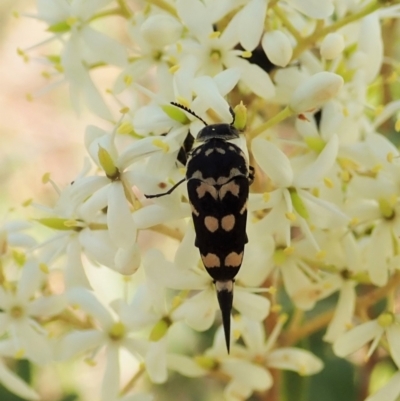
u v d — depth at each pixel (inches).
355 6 4.8
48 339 4.8
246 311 4.6
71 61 4.8
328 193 4.6
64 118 9.2
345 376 5.4
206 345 6.0
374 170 4.6
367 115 5.1
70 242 4.7
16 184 8.9
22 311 4.7
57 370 6.5
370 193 4.6
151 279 4.6
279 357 4.9
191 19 4.6
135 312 4.7
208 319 4.6
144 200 4.9
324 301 5.5
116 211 4.4
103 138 4.5
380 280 4.6
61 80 4.9
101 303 4.8
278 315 5.1
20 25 9.7
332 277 4.7
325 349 5.5
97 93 4.8
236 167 4.2
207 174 4.2
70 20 4.7
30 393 4.8
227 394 4.9
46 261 4.7
